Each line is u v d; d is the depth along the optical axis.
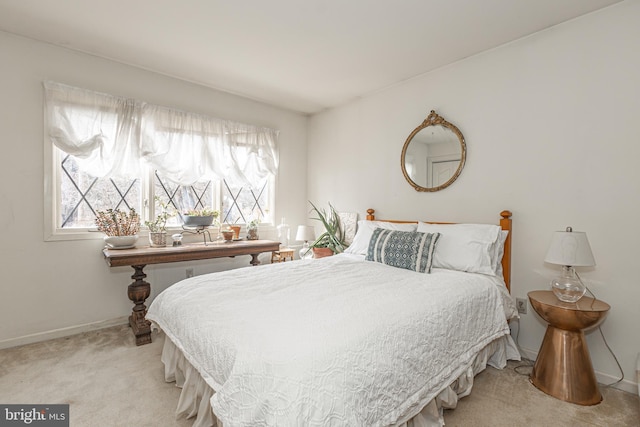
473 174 2.72
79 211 2.82
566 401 1.83
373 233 2.89
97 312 2.85
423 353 1.47
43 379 2.01
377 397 1.19
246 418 1.03
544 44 2.30
